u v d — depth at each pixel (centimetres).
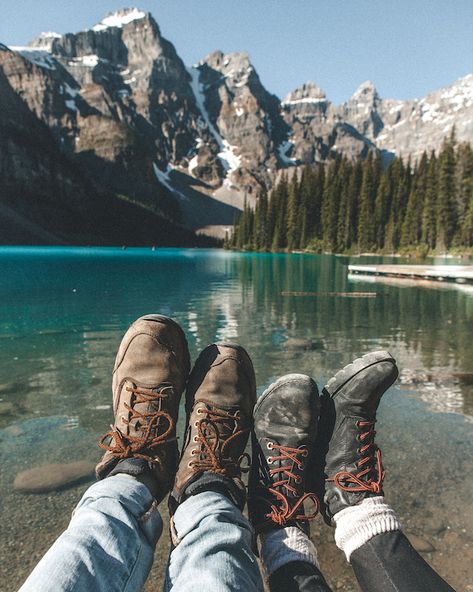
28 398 339
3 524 188
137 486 139
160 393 198
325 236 7819
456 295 1102
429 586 118
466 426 290
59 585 94
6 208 11712
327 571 164
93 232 13688
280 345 523
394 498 210
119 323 653
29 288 1141
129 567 111
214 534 118
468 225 5781
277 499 160
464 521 192
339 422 186
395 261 4069
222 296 1034
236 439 191
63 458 246
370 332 612
